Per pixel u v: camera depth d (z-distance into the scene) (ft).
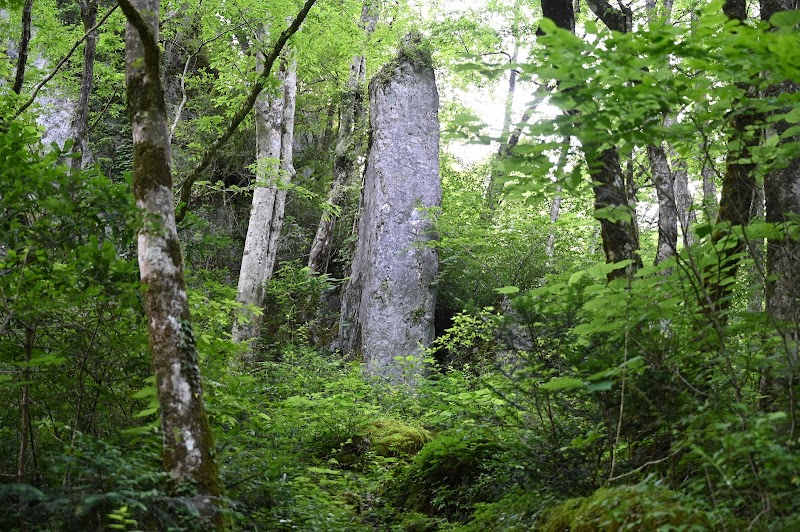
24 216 17.42
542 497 16.85
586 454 16.83
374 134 57.88
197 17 49.06
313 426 29.32
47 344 17.40
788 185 17.81
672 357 15.48
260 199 50.24
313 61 49.93
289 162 54.39
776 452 11.03
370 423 31.71
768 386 15.76
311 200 72.69
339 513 21.77
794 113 12.35
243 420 23.71
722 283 15.07
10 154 16.81
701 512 12.01
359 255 57.88
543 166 13.12
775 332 14.94
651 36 11.60
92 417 17.95
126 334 17.78
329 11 45.06
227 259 66.18
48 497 13.66
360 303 55.77
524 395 18.29
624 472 16.35
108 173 64.23
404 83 57.62
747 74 11.68
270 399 33.68
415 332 53.06
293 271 60.54
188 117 68.80
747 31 10.85
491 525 18.52
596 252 53.83
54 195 16.48
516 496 18.37
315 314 60.64
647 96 12.28
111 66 44.09
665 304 14.73
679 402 15.08
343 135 68.64
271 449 22.39
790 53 10.48
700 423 13.94
